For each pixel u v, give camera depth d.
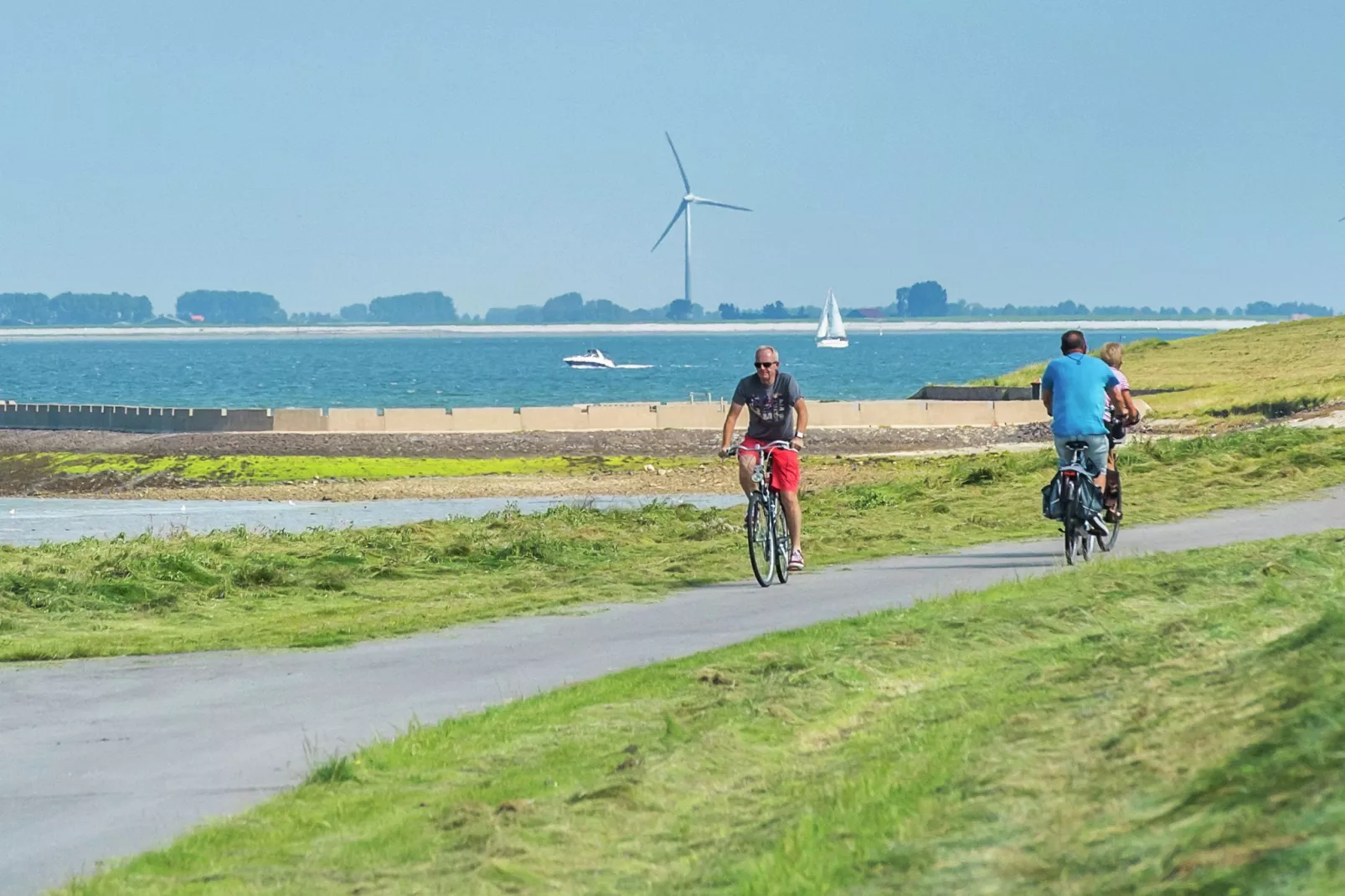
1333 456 78.25
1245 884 12.73
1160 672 24.09
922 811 18.11
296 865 20.23
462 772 25.38
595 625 43.38
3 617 48.72
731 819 20.19
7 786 26.12
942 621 34.88
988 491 75.75
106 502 155.62
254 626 47.03
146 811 24.23
